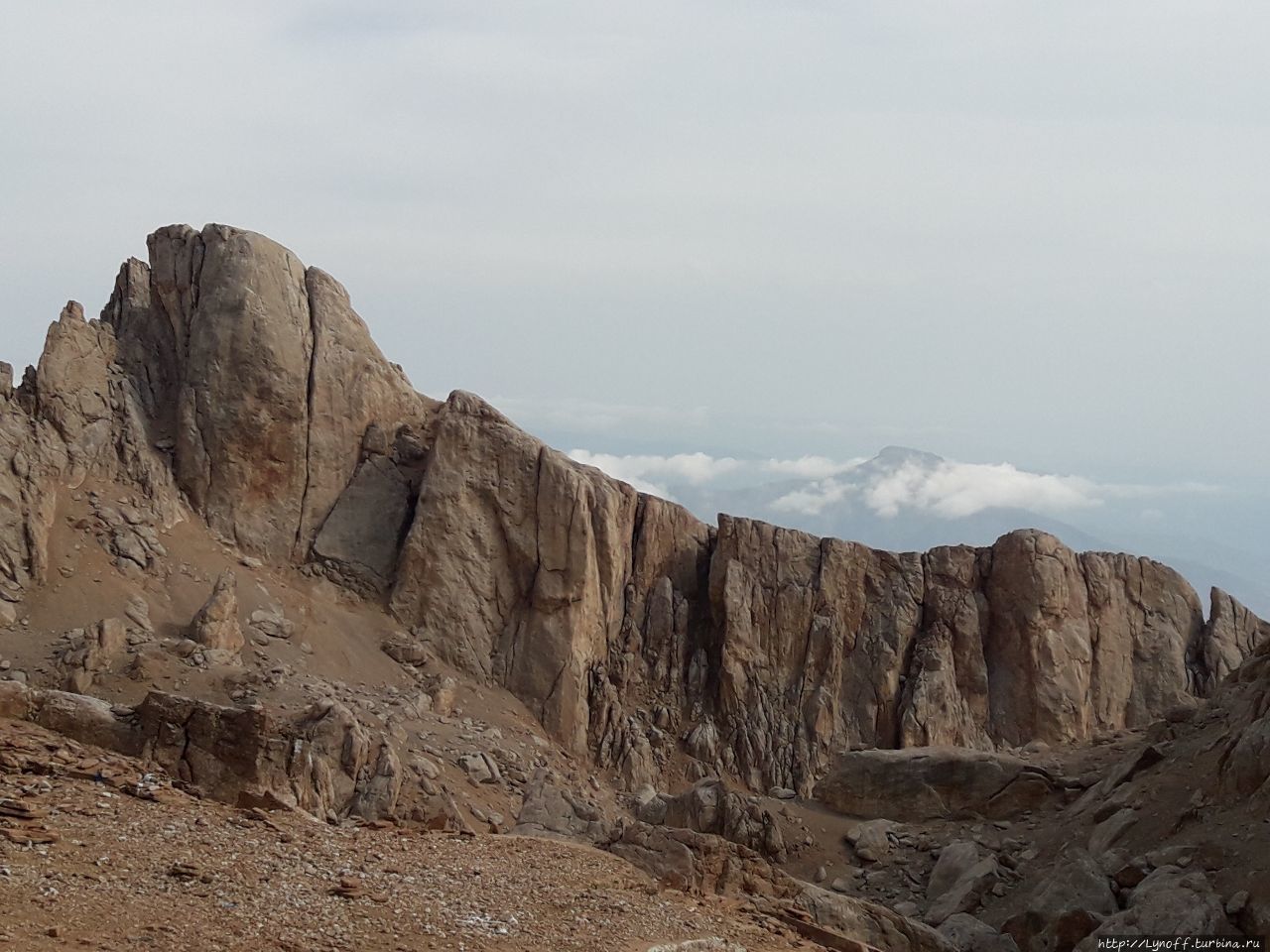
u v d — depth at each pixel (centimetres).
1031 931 3997
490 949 2438
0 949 1972
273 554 6225
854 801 5319
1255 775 4006
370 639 6069
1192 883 3672
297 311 6525
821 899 3881
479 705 6038
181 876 2472
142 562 5684
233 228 6506
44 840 2495
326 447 6481
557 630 6325
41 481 5622
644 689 6694
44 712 3450
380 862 2861
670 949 2669
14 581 5322
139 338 6481
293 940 2270
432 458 6506
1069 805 4950
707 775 6366
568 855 3359
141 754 3412
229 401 6259
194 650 5294
